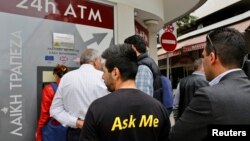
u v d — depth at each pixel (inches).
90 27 160.7
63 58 146.9
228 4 697.6
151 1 217.6
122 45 72.1
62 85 112.3
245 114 54.9
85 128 63.9
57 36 144.1
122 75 69.7
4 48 123.4
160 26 281.9
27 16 132.4
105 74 71.7
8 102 123.6
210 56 64.2
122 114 64.0
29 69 132.2
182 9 287.6
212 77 65.0
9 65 124.7
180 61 640.4
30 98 132.0
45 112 126.2
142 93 70.5
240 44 61.9
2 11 123.4
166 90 137.6
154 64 128.5
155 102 70.9
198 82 158.9
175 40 288.8
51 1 142.6
